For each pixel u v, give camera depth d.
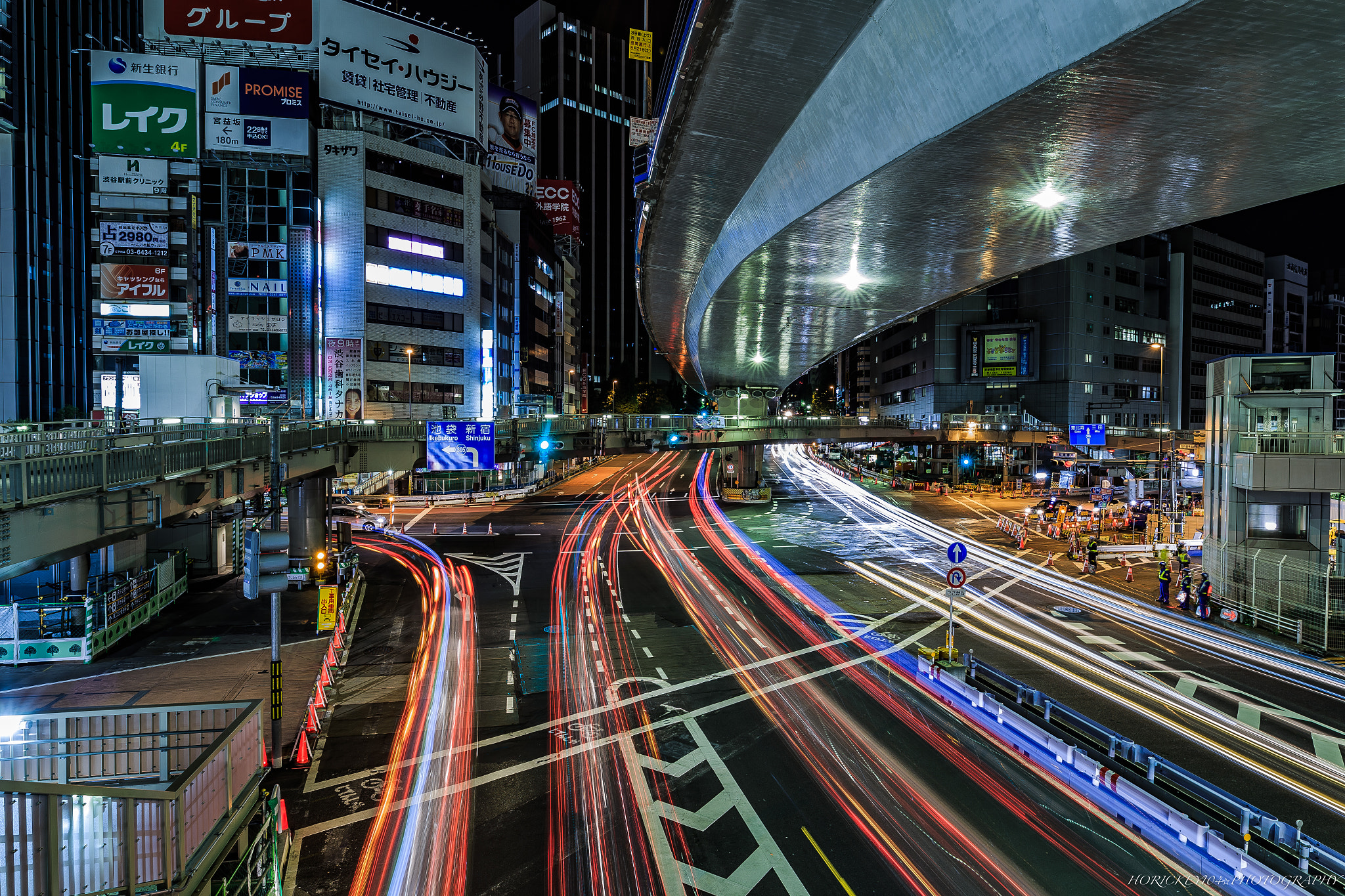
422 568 34.09
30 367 59.09
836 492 71.94
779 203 18.92
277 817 10.88
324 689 18.11
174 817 7.23
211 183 54.81
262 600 27.16
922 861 11.04
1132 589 31.06
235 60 57.62
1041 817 12.34
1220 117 10.20
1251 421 26.39
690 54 13.98
